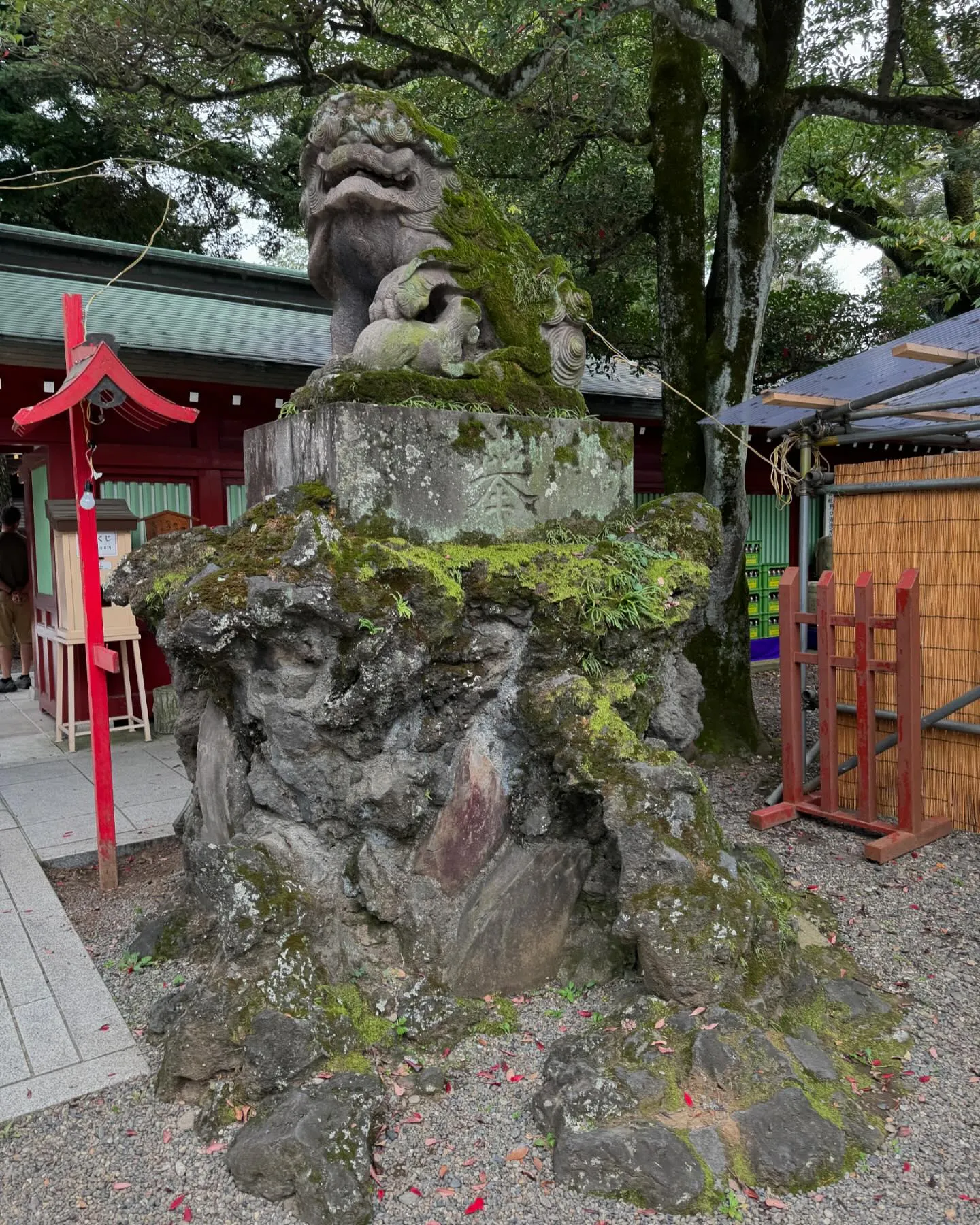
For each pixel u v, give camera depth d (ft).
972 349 15.78
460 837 9.62
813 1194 7.18
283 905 8.66
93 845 15.08
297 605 8.57
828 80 25.25
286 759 9.30
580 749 9.27
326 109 10.12
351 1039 8.39
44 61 20.98
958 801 16.14
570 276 12.04
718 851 9.20
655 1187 7.07
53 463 22.49
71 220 44.11
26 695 29.53
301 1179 7.07
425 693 9.42
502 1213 7.07
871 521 17.19
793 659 16.47
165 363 21.70
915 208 47.83
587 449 11.36
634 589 10.34
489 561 9.62
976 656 15.79
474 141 22.85
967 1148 7.74
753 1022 8.42
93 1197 7.31
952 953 11.35
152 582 10.94
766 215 20.21
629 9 16.56
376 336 10.13
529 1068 8.59
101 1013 9.82
